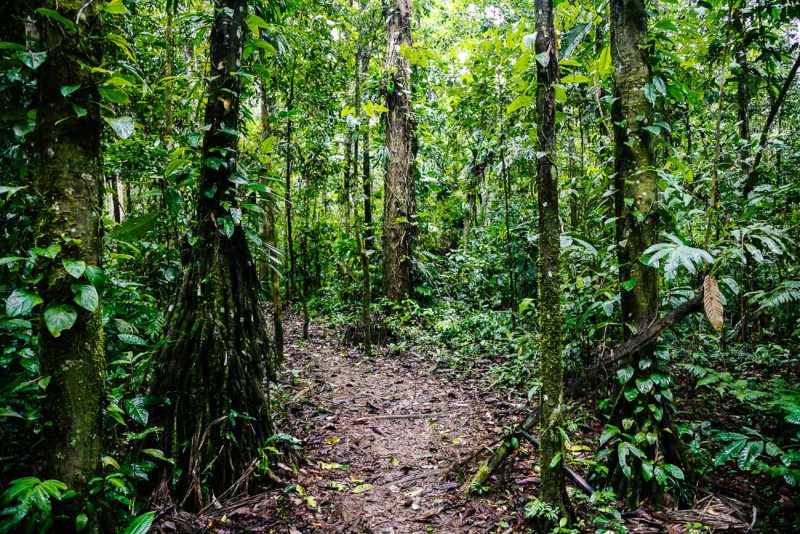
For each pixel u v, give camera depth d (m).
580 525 2.35
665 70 2.96
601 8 3.14
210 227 2.95
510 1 8.57
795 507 2.41
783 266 4.29
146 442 2.60
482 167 7.68
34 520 1.62
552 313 2.32
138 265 4.29
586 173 5.47
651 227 2.68
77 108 1.64
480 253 8.62
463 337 6.37
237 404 2.92
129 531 1.66
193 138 2.84
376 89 7.75
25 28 1.98
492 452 3.23
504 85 5.89
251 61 3.44
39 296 1.65
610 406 3.65
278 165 7.86
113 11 1.86
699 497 2.63
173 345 2.76
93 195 1.75
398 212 7.84
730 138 4.55
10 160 2.39
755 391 2.82
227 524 2.52
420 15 9.11
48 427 1.69
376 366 5.99
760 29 3.99
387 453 3.56
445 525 2.60
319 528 2.57
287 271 10.52
